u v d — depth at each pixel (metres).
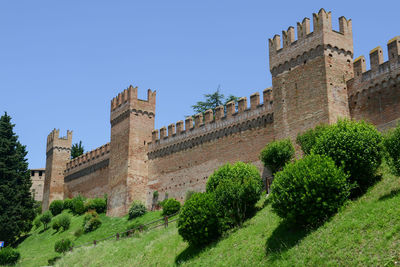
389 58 35.56
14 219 59.22
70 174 79.69
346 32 40.09
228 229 30.34
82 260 39.72
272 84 42.72
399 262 17.97
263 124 44.78
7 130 66.50
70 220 62.66
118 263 35.00
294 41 41.38
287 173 25.12
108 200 60.91
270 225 27.31
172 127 57.00
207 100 71.12
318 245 21.73
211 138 50.84
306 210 23.78
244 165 37.81
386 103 35.25
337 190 24.20
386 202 22.48
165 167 56.72
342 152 26.42
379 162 26.72
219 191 31.11
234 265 24.77
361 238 20.47
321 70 38.25
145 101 62.44
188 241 29.94
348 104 38.28
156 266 30.84
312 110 38.34
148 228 42.88
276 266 22.17
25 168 65.69
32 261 48.47
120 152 60.88
